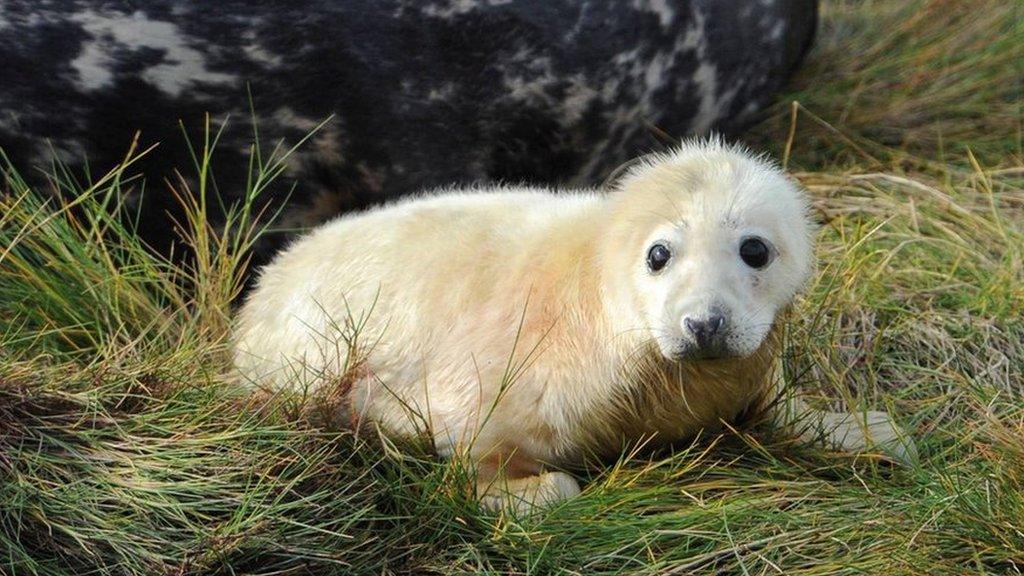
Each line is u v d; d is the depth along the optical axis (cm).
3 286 791
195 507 631
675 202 640
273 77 841
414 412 672
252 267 889
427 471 672
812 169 1046
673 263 628
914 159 1040
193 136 843
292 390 691
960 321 834
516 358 672
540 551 620
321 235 779
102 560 614
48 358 732
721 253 623
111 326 783
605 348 659
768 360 680
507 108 900
